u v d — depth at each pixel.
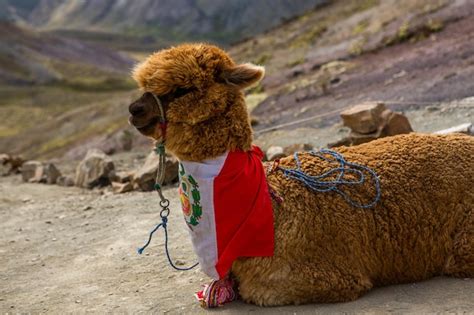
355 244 4.87
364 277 4.93
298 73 22.89
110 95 86.50
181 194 4.86
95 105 47.34
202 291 5.24
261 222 4.67
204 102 4.53
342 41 25.70
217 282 5.07
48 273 6.65
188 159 4.70
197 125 4.59
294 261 4.73
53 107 76.44
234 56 34.22
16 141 42.25
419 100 13.09
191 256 6.57
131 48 185.25
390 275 5.09
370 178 5.07
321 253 4.79
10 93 87.75
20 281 6.46
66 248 7.54
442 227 5.05
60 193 11.58
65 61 118.56
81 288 6.05
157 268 6.34
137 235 7.65
